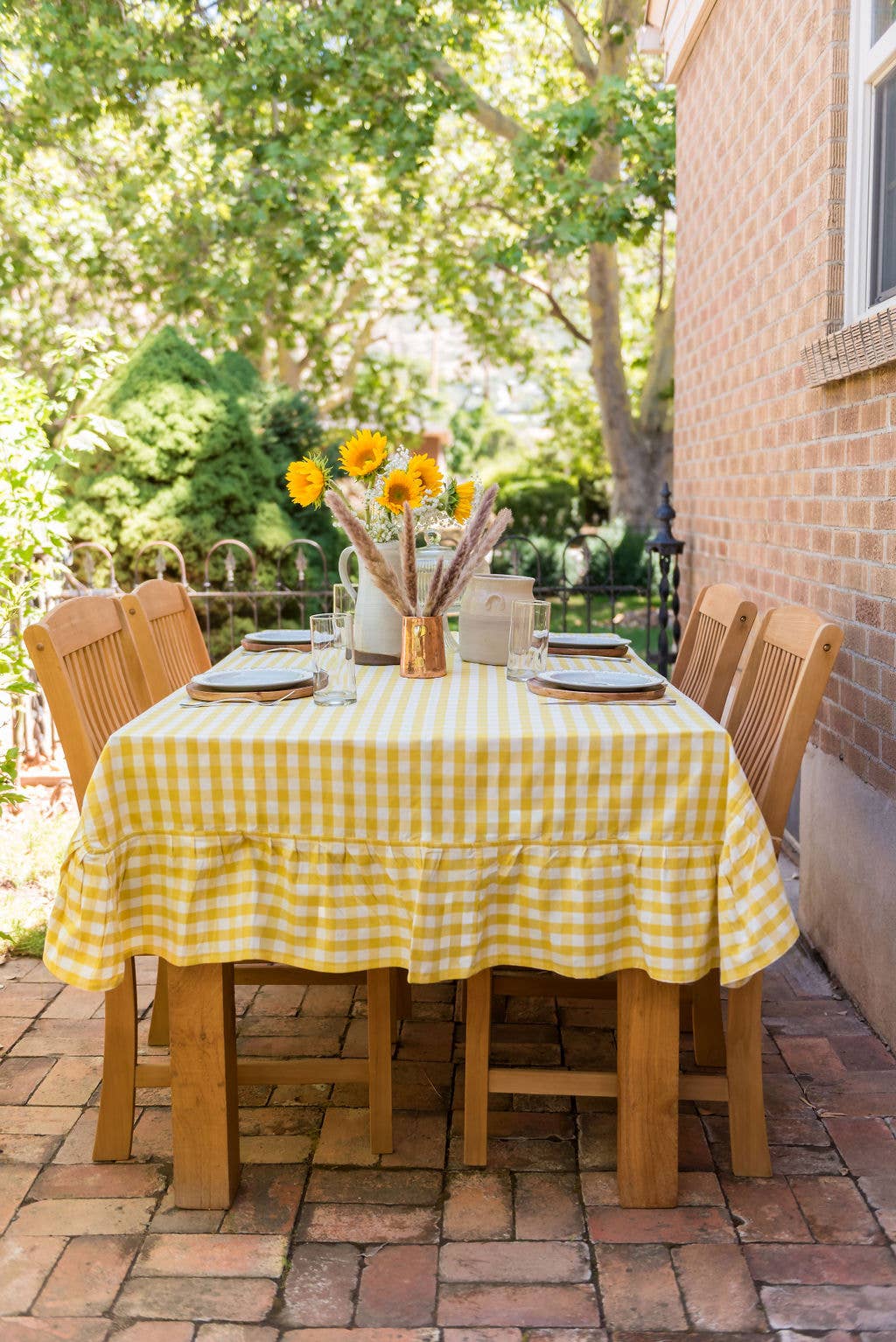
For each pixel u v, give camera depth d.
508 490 14.20
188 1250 2.22
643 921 2.25
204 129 10.78
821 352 3.39
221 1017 2.30
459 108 10.49
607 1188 2.41
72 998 3.34
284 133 10.73
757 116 4.34
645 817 2.24
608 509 14.76
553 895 2.26
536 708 2.51
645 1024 2.30
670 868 2.23
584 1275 2.14
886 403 2.98
